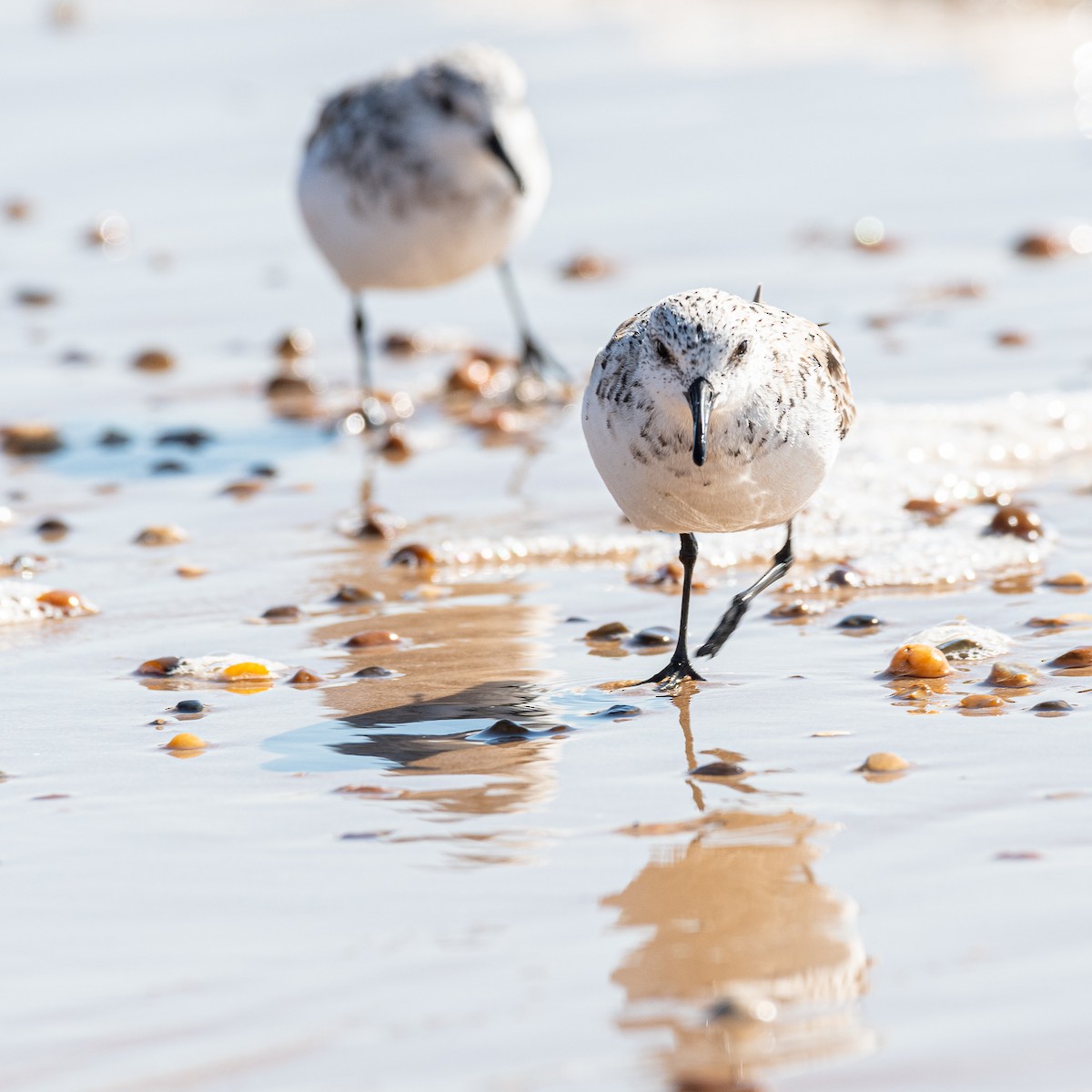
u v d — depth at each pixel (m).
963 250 19.22
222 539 12.41
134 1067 5.53
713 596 10.77
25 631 10.54
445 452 14.62
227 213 22.66
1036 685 8.79
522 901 6.63
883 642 9.72
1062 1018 5.59
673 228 20.66
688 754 8.14
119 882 6.92
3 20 33.16
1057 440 13.43
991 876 6.62
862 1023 5.63
